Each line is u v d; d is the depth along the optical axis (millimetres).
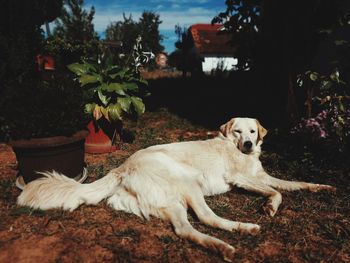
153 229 995
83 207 1113
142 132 2248
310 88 1783
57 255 850
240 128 1367
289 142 1869
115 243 908
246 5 2383
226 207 1164
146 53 2176
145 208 1054
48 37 3908
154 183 1069
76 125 1250
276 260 855
